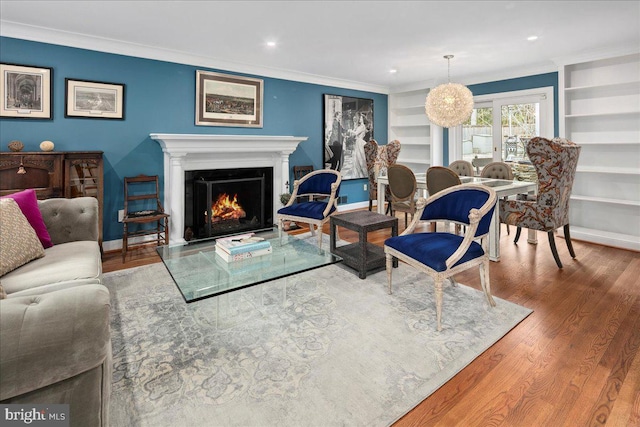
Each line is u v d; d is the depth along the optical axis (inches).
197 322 90.4
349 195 255.0
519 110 209.2
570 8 119.2
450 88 169.0
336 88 238.4
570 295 106.0
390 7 117.4
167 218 155.7
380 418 57.7
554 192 125.8
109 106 153.1
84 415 42.9
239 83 191.2
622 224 171.6
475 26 135.5
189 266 92.9
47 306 40.8
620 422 56.5
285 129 214.4
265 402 61.4
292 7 116.9
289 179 218.4
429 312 95.2
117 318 92.4
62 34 138.4
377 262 123.4
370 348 78.1
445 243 95.0
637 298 103.4
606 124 175.2
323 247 155.5
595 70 177.0
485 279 97.3
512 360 73.7
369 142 213.9
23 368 37.6
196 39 148.3
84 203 105.1
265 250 97.7
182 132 173.6
